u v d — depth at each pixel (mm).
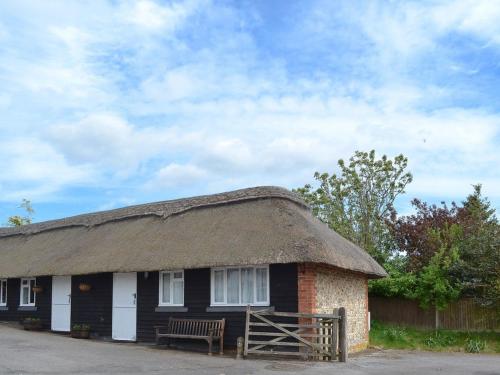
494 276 23703
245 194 19750
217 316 17844
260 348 16688
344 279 20031
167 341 18719
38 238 26625
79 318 22000
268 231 17359
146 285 20031
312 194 37406
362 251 22922
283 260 16016
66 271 21344
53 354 15266
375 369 14648
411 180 35938
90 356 15258
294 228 17125
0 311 25516
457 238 27047
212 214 19906
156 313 19516
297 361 15539
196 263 17516
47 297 23609
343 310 16031
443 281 24516
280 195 18969
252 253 16672
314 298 16688
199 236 18875
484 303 23500
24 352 15406
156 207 22531
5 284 25828
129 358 15203
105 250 21188
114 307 20812
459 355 19953
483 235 25016
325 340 16672
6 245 28031
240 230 18078
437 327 25188
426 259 28031
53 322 23109
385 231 34281
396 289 25469
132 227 22094
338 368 14367
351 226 35469
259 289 17312
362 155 36469
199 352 17469
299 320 16438
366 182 36125
